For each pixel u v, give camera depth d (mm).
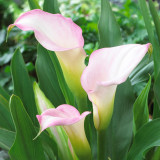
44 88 755
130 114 713
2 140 629
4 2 2369
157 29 693
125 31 1452
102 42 717
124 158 694
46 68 764
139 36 1252
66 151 640
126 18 1438
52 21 523
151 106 1251
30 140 562
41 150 573
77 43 538
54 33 531
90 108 729
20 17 514
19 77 726
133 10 1540
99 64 496
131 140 740
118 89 724
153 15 694
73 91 565
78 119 466
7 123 700
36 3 704
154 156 702
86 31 1418
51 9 727
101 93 499
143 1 678
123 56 484
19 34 1775
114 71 489
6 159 783
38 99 647
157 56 674
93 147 727
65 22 528
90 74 497
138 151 613
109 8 735
